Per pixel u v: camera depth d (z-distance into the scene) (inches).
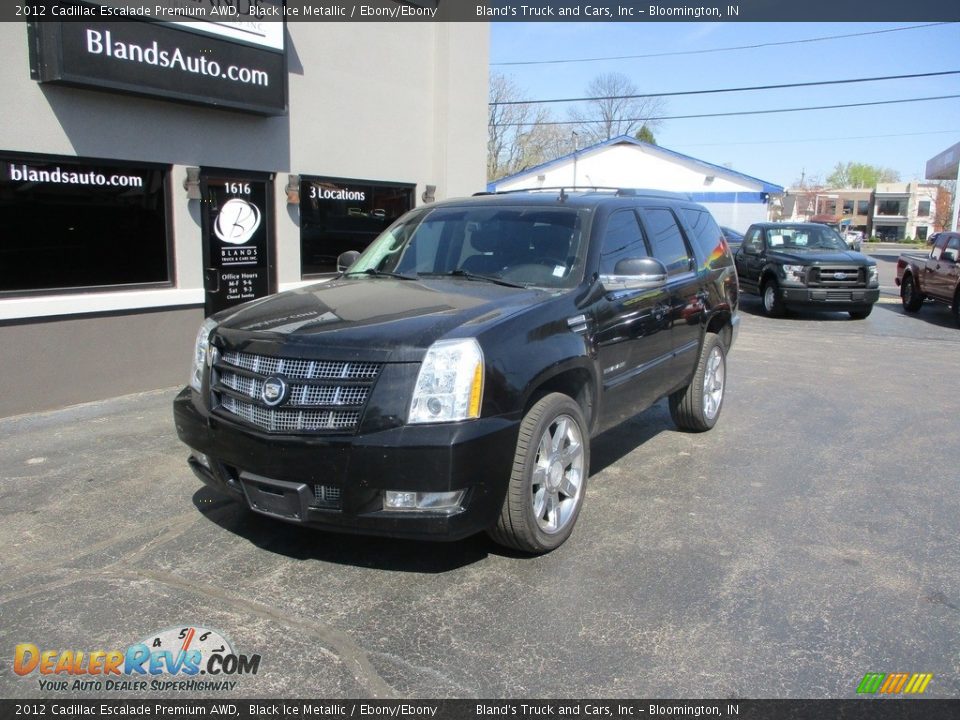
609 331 183.9
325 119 366.9
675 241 238.2
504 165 2156.7
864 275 584.4
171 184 304.3
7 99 252.5
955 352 448.1
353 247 394.9
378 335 142.2
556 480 162.1
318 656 126.1
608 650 128.3
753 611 140.9
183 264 311.0
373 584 150.1
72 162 273.3
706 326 248.1
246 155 330.0
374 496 138.0
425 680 120.2
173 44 285.4
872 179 5093.5
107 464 217.8
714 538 173.0
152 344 303.7
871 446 247.6
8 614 138.0
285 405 142.3
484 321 149.3
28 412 269.1
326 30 362.3
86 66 260.2
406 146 417.4
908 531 178.2
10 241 260.8
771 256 617.6
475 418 139.6
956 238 594.9
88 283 284.2
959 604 144.5
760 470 221.3
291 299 174.1
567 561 160.6
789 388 337.1
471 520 141.3
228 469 155.7
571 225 193.6
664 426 270.1
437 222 212.8
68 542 167.9
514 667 123.5
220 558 160.6
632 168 1449.3
